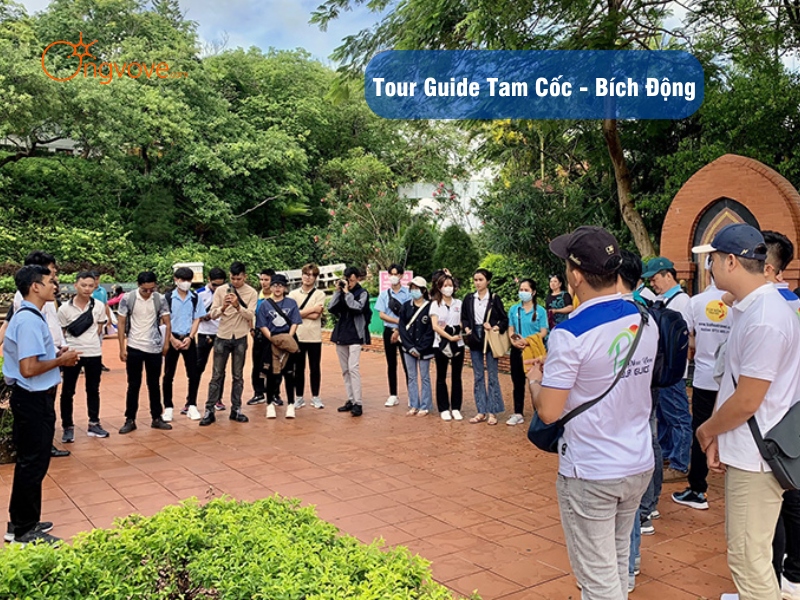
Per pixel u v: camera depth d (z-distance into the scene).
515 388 7.88
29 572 2.52
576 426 2.62
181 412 8.61
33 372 4.27
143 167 26.03
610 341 2.56
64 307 7.15
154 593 2.61
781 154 10.98
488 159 17.28
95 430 7.33
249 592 2.44
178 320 7.93
